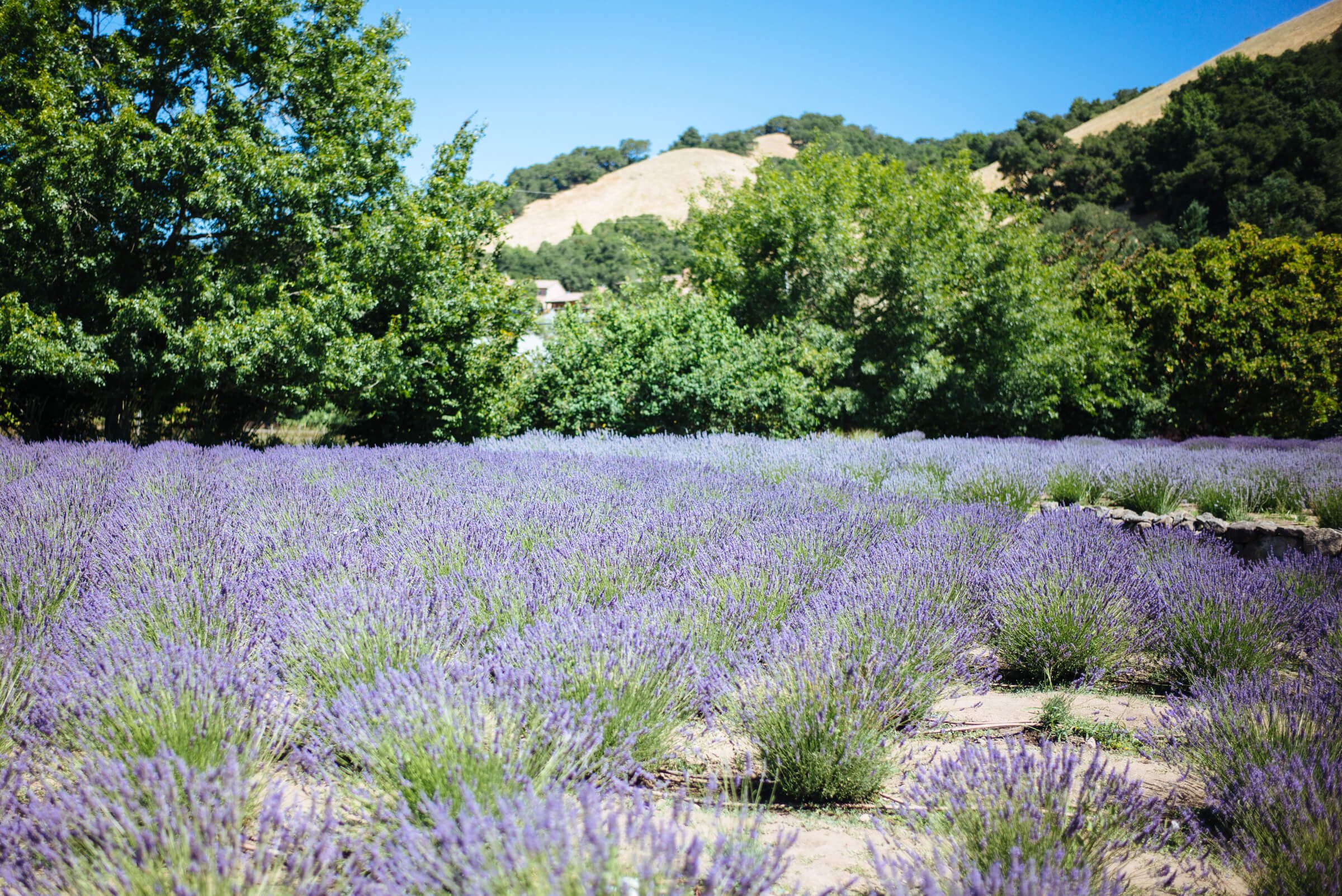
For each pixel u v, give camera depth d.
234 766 2.00
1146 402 23.33
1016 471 9.54
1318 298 22.84
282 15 15.01
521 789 2.14
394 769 2.27
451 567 4.49
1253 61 82.12
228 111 14.33
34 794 2.28
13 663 2.91
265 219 14.02
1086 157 81.25
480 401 15.84
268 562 4.55
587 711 2.66
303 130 15.78
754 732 2.90
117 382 13.89
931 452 11.77
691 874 1.72
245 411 16.06
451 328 15.72
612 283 107.31
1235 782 2.61
